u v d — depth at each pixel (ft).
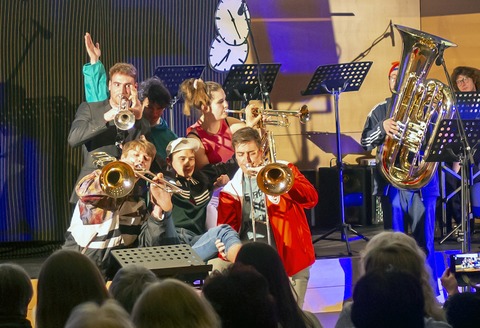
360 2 40.04
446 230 35.96
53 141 33.76
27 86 33.60
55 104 33.81
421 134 29.71
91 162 27.35
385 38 40.29
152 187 24.16
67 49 33.91
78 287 14.37
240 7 35.91
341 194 33.22
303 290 25.43
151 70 35.06
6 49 33.50
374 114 32.09
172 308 10.84
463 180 27.40
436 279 31.35
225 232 24.06
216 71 35.91
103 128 26.61
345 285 30.96
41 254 33.24
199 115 35.04
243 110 29.71
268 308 12.63
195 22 35.45
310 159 39.75
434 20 41.01
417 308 12.43
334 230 33.22
